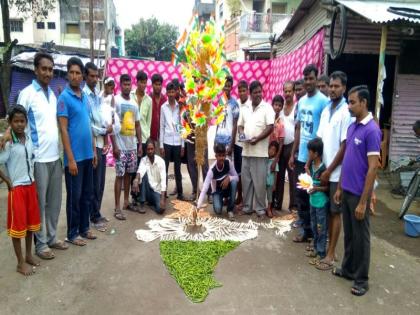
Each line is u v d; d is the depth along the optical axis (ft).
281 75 29.07
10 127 10.88
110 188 21.36
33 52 50.47
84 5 90.38
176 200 19.21
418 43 25.09
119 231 14.82
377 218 17.20
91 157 13.53
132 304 9.71
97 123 14.53
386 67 28.07
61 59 50.57
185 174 25.26
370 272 11.79
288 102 17.58
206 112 14.30
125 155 16.47
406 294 10.52
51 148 12.17
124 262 12.10
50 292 10.24
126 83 16.37
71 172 12.71
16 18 87.45
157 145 19.35
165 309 9.51
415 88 25.81
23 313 9.27
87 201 13.80
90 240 13.87
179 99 17.02
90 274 11.27
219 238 14.11
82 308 9.52
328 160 11.93
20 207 10.93
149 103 18.67
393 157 26.45
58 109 12.41
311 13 29.22
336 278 11.32
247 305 9.75
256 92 16.10
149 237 14.03
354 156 10.37
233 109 18.22
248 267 11.92
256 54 51.83
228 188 16.56
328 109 12.41
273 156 16.92
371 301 10.10
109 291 10.32
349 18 23.88
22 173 10.97
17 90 50.19
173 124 18.67
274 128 17.02
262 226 15.67
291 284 10.89
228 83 17.94
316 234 12.60
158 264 12.01
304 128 14.21
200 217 16.49
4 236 14.11
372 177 9.89
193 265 11.75
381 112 28.60
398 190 21.31
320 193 12.05
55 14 89.66
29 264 11.71
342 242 14.14
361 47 24.52
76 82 12.69
